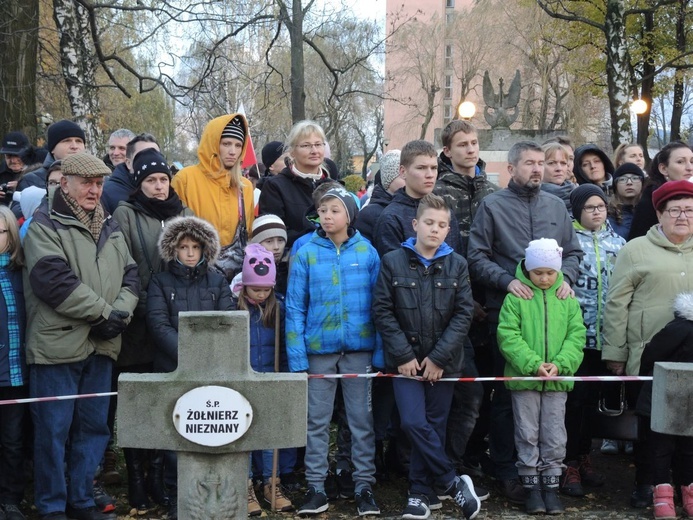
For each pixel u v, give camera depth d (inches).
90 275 180.7
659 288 201.6
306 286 200.5
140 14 608.1
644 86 832.3
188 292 190.9
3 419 184.9
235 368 134.8
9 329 181.9
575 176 279.0
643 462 200.7
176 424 134.6
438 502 195.8
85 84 466.3
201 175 217.6
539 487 197.0
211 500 136.3
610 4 601.9
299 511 193.0
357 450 197.6
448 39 1205.1
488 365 223.5
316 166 231.6
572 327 198.5
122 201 202.2
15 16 453.7
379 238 210.1
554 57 1029.2
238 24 550.0
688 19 817.5
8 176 309.0
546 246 194.9
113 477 214.1
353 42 755.4
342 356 199.2
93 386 185.9
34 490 197.2
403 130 1491.1
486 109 625.0
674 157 225.6
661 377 144.7
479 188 224.2
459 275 193.5
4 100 447.2
